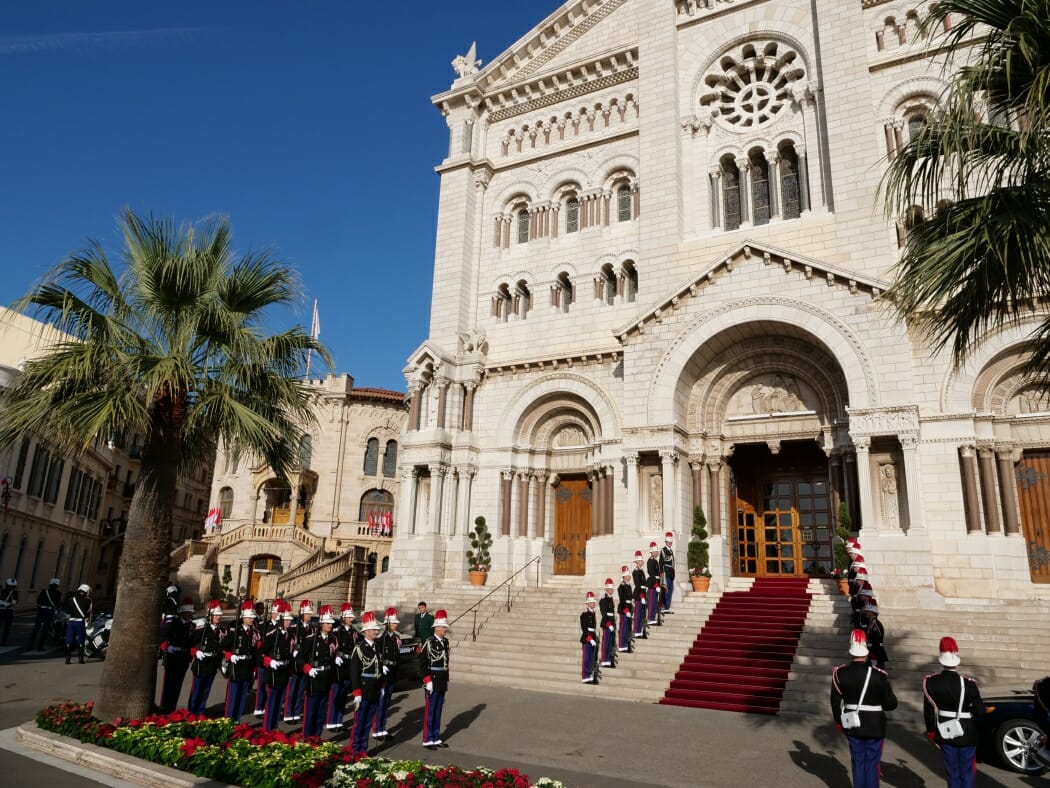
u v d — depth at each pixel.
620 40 36.47
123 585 14.23
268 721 15.14
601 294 33.50
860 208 27.70
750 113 32.62
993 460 23.98
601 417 30.98
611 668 20.86
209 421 14.69
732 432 29.44
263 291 15.88
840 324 25.48
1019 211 10.08
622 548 27.53
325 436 57.09
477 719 16.53
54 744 12.91
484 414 33.84
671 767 12.70
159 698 18.89
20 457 39.28
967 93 10.55
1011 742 12.62
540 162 36.81
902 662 18.64
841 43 29.62
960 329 11.35
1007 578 23.00
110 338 14.52
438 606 29.34
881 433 24.12
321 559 45.34
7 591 29.36
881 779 12.03
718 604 24.42
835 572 24.02
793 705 17.58
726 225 32.09
